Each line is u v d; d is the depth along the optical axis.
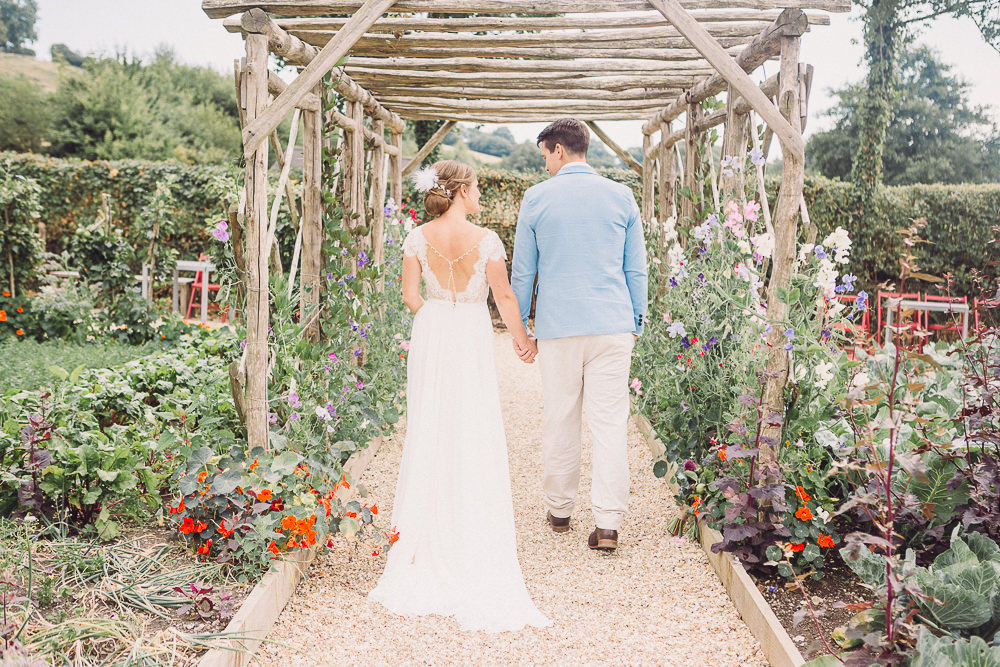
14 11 38.59
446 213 2.79
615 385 3.01
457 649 2.25
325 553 2.87
